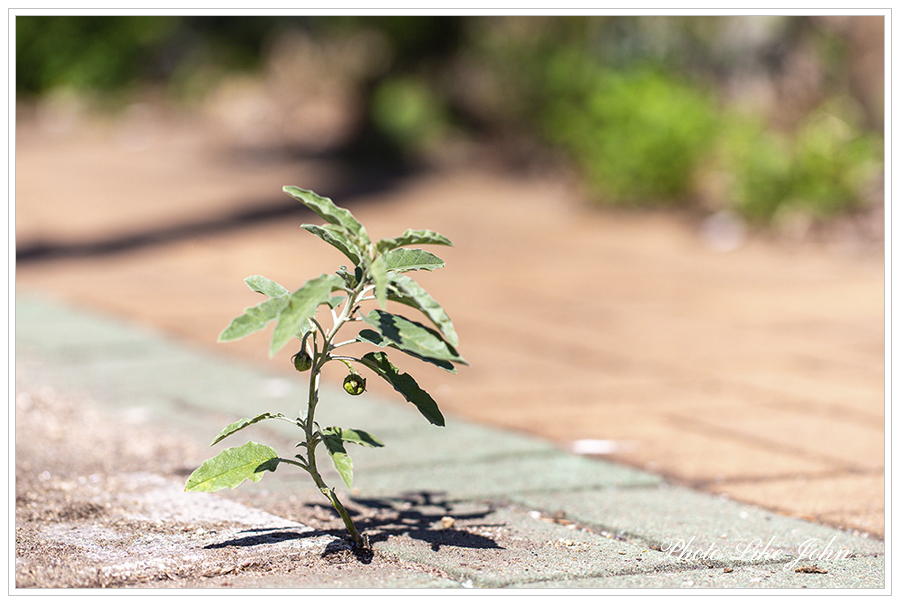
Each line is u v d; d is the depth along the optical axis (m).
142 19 6.40
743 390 2.07
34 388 1.95
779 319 2.72
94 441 1.79
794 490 1.72
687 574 1.52
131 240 3.57
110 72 6.65
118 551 1.53
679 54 4.87
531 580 1.50
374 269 1.45
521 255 3.49
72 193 4.36
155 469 1.73
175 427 1.85
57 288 2.90
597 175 4.26
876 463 1.80
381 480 1.72
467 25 5.29
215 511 1.61
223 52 6.06
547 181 4.75
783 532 1.62
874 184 3.98
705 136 4.21
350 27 5.35
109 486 1.67
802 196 3.81
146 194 4.37
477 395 2.03
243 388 2.01
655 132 4.16
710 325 2.65
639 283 3.14
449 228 3.83
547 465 1.77
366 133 5.33
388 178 4.78
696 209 4.15
